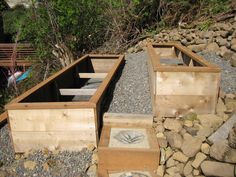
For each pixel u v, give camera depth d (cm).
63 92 395
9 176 254
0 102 707
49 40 701
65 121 267
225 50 469
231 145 238
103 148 250
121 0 707
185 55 474
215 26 546
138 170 253
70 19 656
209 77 294
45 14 670
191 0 707
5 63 891
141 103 355
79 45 745
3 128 330
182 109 307
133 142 264
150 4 715
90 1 688
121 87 424
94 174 250
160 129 286
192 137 262
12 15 1532
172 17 720
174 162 255
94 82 505
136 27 745
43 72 761
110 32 766
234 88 357
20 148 279
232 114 284
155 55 404
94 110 263
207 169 236
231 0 632
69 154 272
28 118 267
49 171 255
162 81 298
